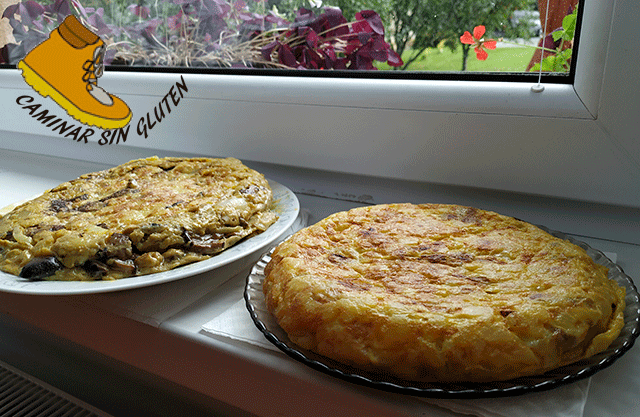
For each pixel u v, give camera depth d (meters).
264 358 0.31
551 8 0.45
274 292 0.32
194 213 0.44
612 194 0.45
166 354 0.35
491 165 0.49
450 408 0.26
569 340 0.27
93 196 0.50
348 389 0.28
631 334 0.28
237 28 0.64
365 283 0.32
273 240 0.43
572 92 0.44
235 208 0.45
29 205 0.48
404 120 0.51
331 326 0.28
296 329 0.30
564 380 0.25
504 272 0.32
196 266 0.39
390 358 0.27
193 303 0.38
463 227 0.39
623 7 0.38
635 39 0.39
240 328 0.33
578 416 0.25
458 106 0.48
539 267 0.32
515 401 0.26
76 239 0.39
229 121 0.63
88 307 0.38
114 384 0.54
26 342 0.61
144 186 0.52
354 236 0.38
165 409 0.50
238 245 0.43
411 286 0.31
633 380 0.28
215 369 0.33
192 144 0.68
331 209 0.57
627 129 0.42
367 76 0.55
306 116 0.57
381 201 0.58
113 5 0.68
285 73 0.60
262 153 0.63
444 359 0.26
